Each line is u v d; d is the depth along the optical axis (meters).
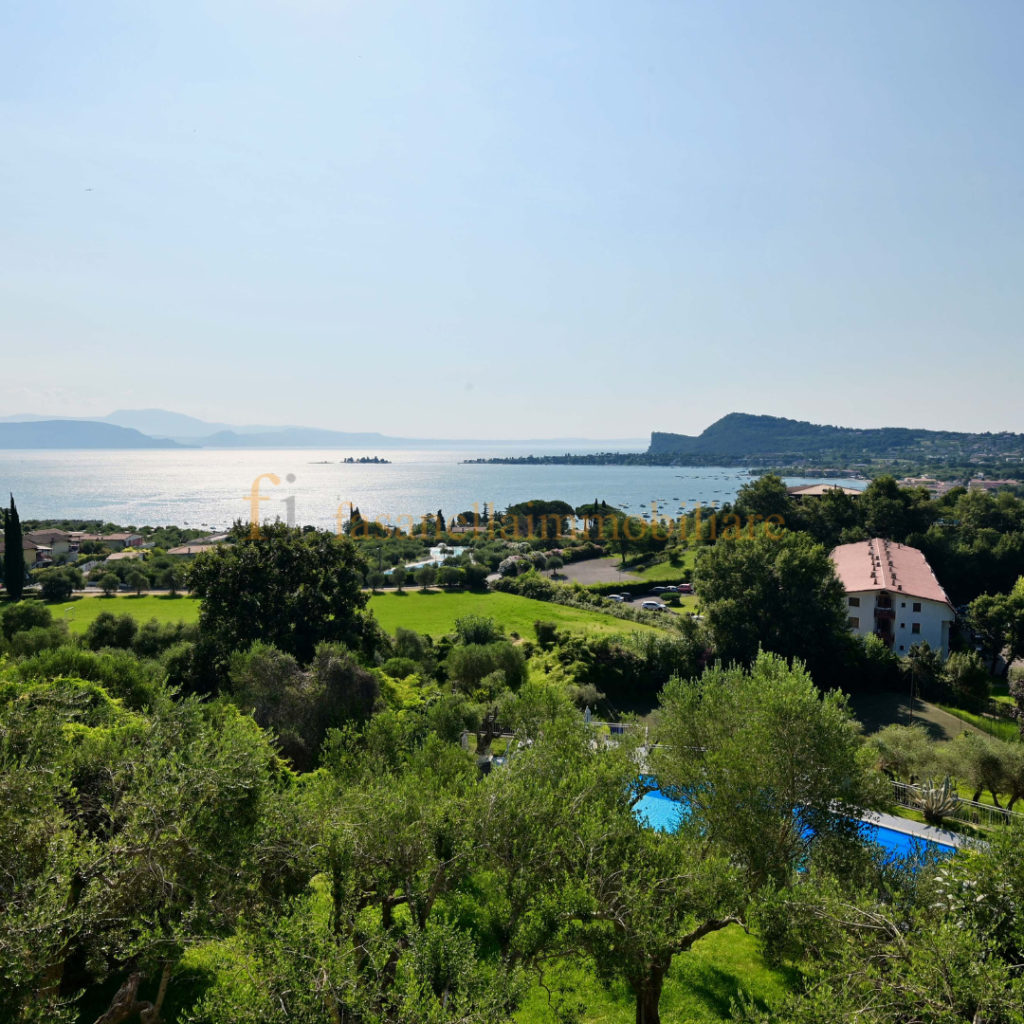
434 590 81.38
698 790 16.42
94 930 10.83
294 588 40.66
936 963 9.43
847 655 53.72
